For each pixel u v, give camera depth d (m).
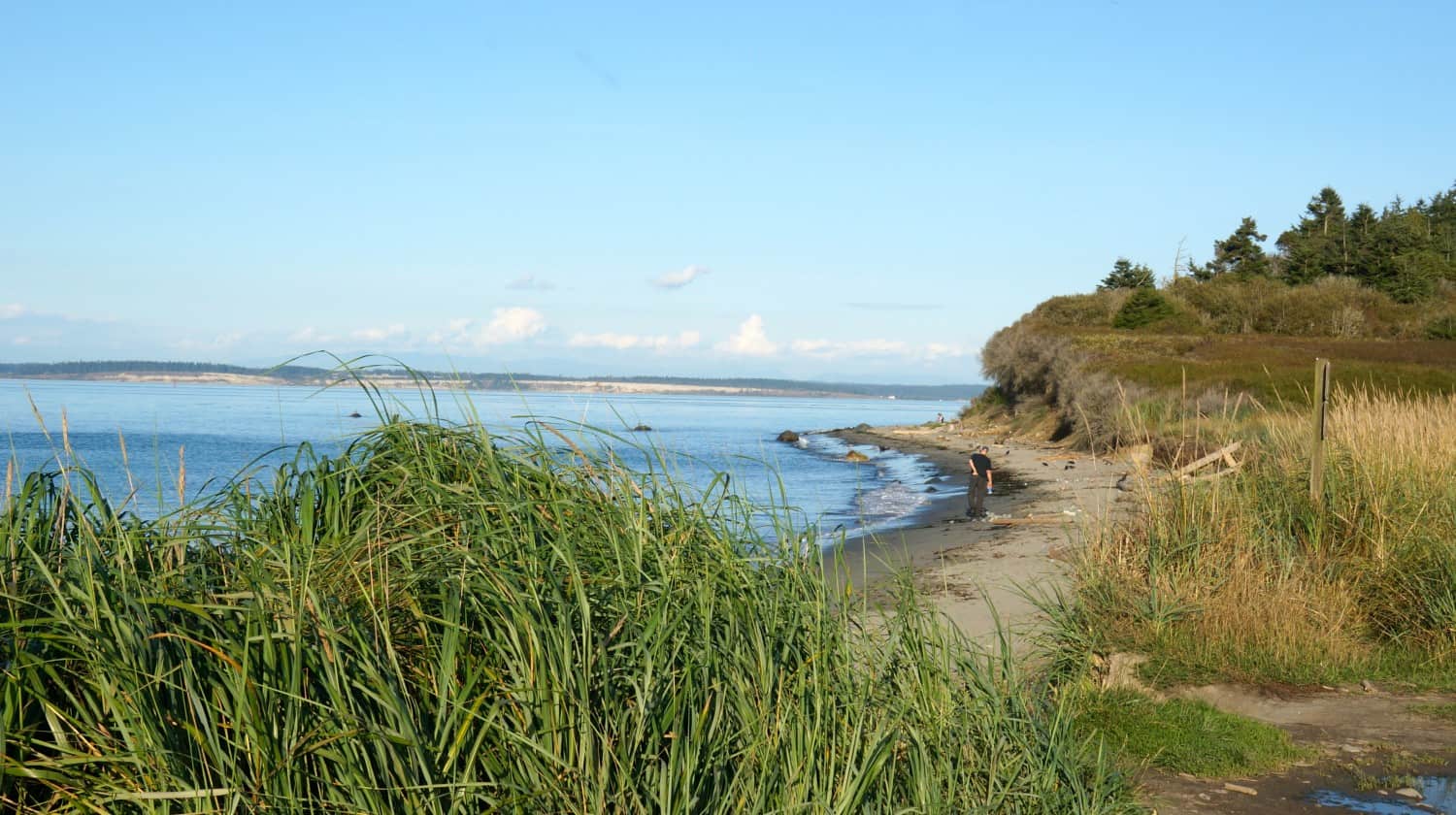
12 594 2.80
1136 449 11.24
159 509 3.44
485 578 3.30
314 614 2.99
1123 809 4.93
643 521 3.75
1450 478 9.66
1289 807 5.38
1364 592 8.69
